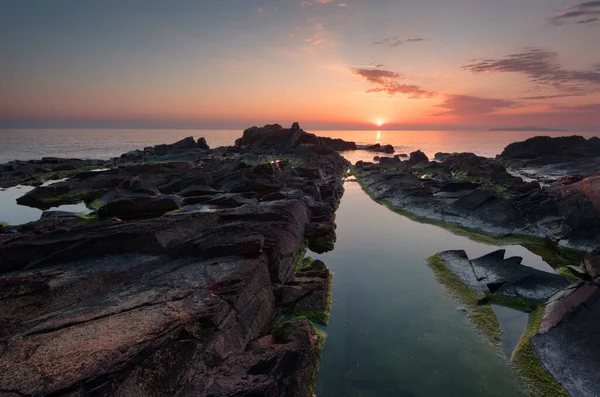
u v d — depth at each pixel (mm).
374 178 48219
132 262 14555
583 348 10891
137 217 27609
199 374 9336
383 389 10609
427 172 56594
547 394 10102
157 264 14758
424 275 18562
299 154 77562
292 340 12133
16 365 8359
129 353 8805
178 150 78938
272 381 9031
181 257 15547
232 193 33156
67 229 16906
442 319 14344
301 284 16281
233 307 12094
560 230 23562
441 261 19859
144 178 40781
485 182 43875
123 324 10055
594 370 10117
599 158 55469
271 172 39156
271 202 25047
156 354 9195
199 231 18094
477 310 14766
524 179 51781
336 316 14711
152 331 9727
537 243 23516
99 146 130625
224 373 9391
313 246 23453
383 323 14133
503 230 25547
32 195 35906
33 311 10742
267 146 94562
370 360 11938
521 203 28156
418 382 10875
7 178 48469
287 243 19078
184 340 10023
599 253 17188
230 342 10891
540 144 71188
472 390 10500
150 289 12398
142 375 8641
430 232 26516
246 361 10008
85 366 8328
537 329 12766
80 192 38469
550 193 28016
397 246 23359
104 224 17484
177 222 17500
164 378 8891
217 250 15617
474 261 18984
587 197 24375
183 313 10758
